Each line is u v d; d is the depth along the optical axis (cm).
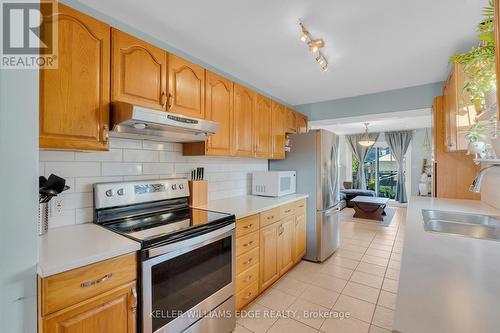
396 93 312
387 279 260
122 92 147
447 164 269
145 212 185
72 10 126
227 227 179
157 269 131
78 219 156
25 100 96
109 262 113
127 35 150
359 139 788
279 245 253
